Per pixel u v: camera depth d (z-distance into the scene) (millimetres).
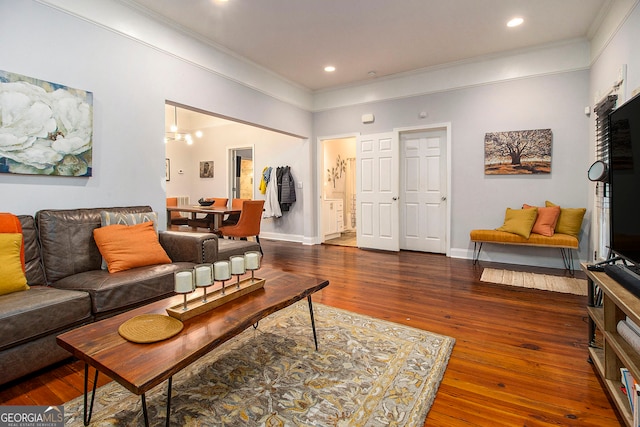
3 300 1684
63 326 1769
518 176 4203
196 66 3586
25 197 2295
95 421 1371
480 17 3293
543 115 4027
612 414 1402
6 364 1548
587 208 3832
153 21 3127
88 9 2625
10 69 2203
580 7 3104
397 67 4656
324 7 3084
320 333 2209
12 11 2211
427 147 4996
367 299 2902
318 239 5996
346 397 1526
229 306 1612
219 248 3152
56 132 2420
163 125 3230
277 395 1545
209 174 7395
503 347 2012
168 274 2340
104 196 2764
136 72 2994
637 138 1528
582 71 3801
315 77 5039
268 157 6457
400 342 2066
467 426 1342
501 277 3578
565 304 2742
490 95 4328
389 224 5195
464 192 4570
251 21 3316
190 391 1580
